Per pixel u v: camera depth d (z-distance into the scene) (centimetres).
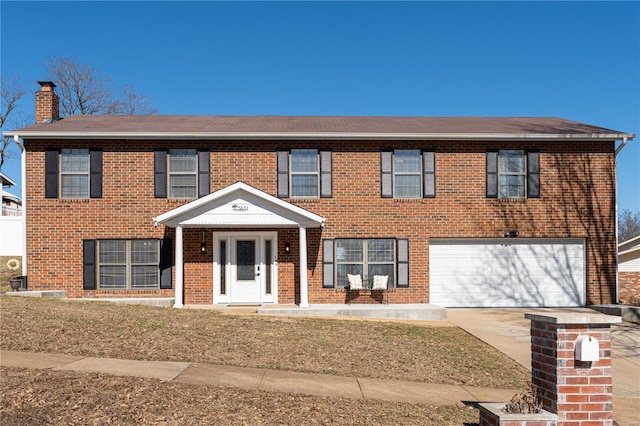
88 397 662
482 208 1817
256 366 907
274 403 711
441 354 1106
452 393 855
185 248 1755
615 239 1841
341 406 727
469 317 1628
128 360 877
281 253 1766
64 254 1731
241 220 1642
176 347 975
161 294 1741
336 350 1052
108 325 1092
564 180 1834
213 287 1750
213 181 1764
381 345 1126
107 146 1750
